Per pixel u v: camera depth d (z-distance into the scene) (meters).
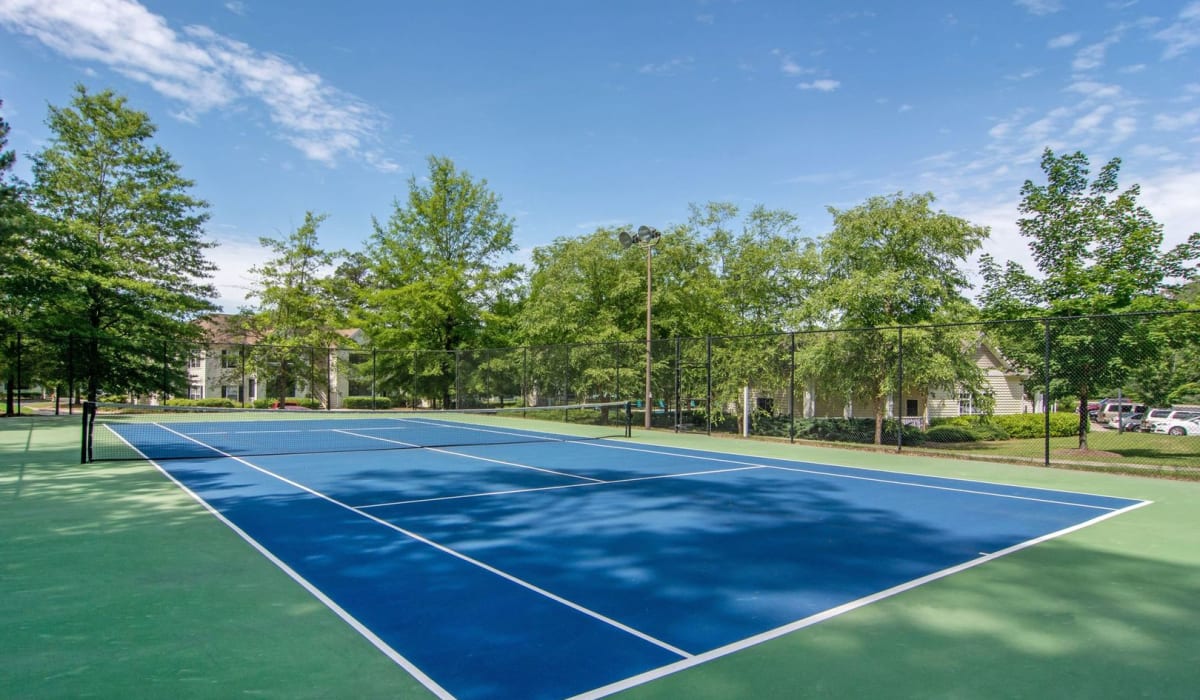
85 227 26.41
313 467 12.65
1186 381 31.08
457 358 30.72
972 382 18.61
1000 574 5.86
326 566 5.93
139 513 8.23
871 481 11.35
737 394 20.59
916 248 19.53
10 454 14.13
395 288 34.06
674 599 5.11
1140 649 4.23
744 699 3.46
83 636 4.28
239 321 32.47
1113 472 12.65
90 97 28.05
